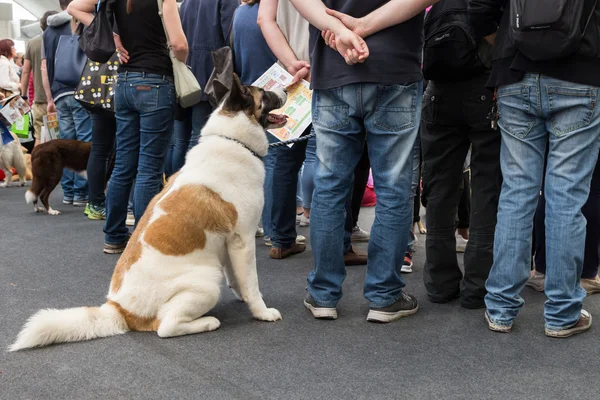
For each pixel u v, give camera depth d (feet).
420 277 11.60
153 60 12.21
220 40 15.35
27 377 6.69
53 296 10.02
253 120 8.91
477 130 9.06
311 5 8.16
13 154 26.78
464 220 13.39
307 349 7.66
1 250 13.70
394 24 7.82
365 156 13.03
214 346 7.73
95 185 17.85
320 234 8.68
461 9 8.68
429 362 7.22
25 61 26.17
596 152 7.67
